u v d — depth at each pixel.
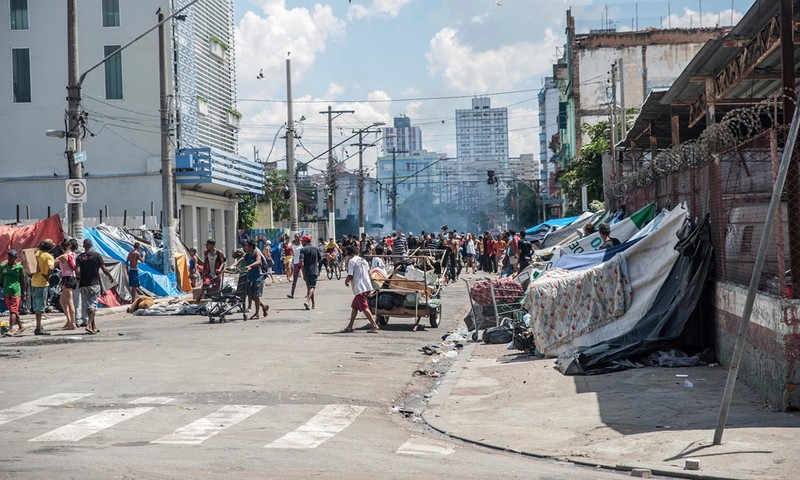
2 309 23.45
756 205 10.70
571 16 64.00
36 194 41.94
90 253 19.11
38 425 9.12
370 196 138.75
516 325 15.91
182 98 42.66
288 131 47.09
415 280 19.91
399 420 10.12
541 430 9.26
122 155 41.53
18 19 41.91
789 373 9.27
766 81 17.19
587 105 61.78
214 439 8.48
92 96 41.59
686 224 13.90
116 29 41.38
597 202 40.59
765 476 6.98
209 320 21.62
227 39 50.19
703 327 13.05
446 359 15.40
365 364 14.20
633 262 14.23
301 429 9.11
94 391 11.25
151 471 7.00
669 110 22.42
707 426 8.81
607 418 9.55
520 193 118.31
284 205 72.62
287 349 15.73
